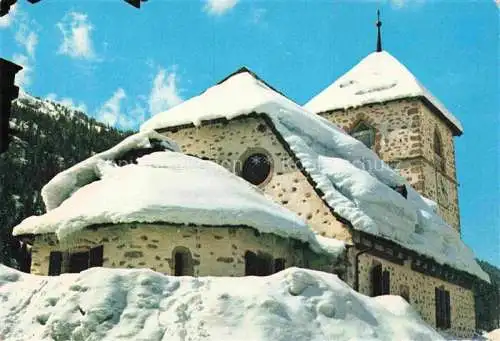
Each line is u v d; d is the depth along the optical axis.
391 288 21.03
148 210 15.81
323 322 12.55
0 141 9.28
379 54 35.62
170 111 24.06
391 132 31.75
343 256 18.64
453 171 34.69
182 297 12.07
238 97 22.25
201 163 19.14
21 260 36.69
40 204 43.66
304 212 19.92
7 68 9.27
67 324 11.56
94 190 17.98
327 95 34.09
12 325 12.03
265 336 11.48
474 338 27.02
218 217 16.38
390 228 20.50
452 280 26.12
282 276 13.16
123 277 12.22
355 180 20.31
